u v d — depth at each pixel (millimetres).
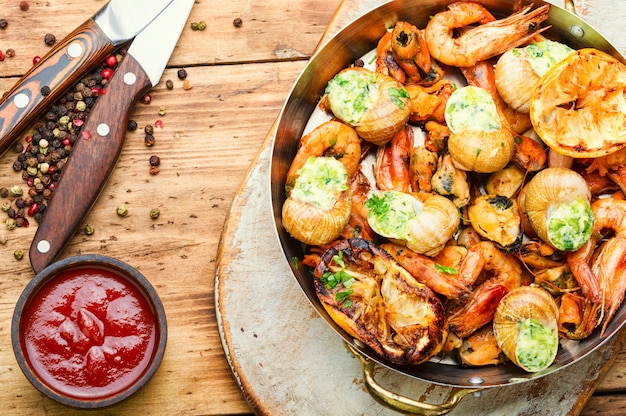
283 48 707
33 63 698
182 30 700
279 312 673
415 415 668
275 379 669
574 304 632
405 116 638
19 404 671
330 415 668
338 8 690
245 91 703
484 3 658
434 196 638
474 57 649
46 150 691
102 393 635
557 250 645
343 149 643
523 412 668
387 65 657
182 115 700
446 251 643
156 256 688
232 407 681
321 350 671
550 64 643
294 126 656
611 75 623
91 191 672
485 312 622
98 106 677
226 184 697
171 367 680
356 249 616
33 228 688
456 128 637
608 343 665
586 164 649
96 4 705
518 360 619
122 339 640
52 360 635
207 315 686
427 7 657
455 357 645
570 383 669
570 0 661
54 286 640
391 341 614
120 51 697
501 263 637
